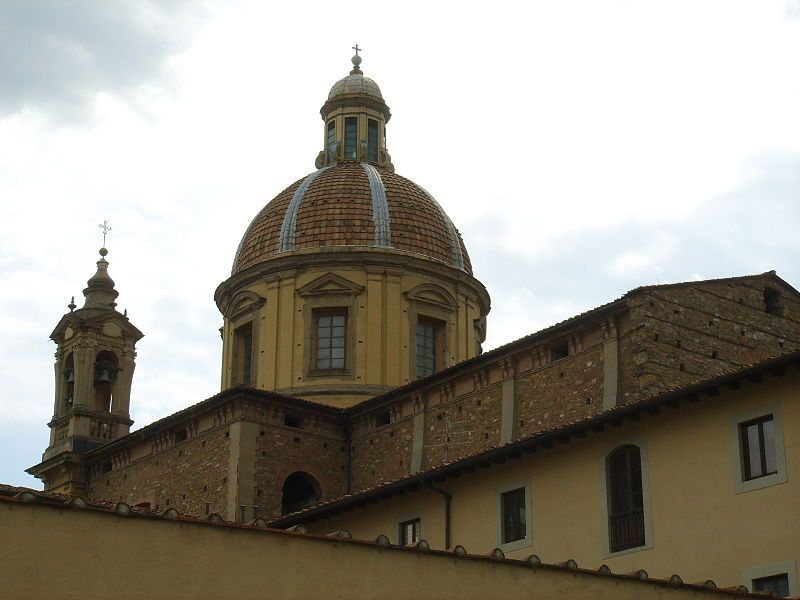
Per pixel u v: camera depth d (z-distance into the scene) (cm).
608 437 3538
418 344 5756
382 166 6531
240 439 4947
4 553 1930
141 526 2069
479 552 3797
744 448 3206
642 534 3388
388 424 5069
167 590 2059
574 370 4206
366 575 2273
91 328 6353
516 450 3706
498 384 4534
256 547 2169
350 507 4272
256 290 5822
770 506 3091
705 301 4141
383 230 5831
